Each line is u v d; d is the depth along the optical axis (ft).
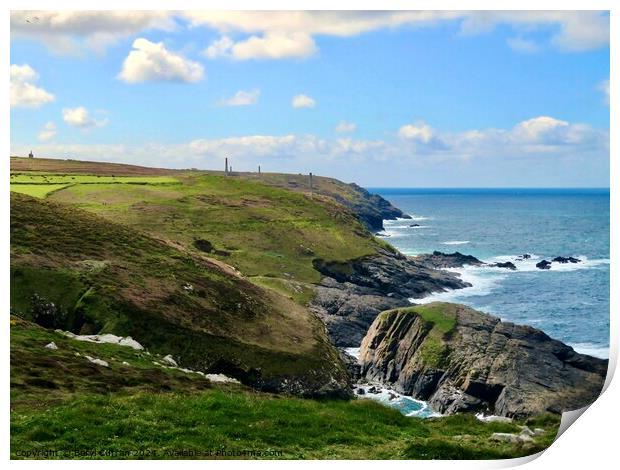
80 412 90.84
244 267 361.71
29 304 169.78
